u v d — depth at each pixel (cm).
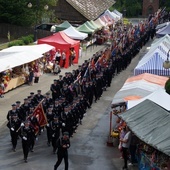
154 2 9712
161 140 1413
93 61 3172
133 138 1764
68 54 3828
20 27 5475
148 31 5612
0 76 2880
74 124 2105
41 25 5534
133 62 4262
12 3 5266
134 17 9719
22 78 3122
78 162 1823
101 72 3000
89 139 2114
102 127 2308
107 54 3556
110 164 1817
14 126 1888
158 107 1684
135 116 1692
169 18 7475
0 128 2217
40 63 3500
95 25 5347
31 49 3412
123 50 4097
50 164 1792
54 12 5856
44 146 1994
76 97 2342
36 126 1953
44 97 2220
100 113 2577
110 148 2006
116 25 6662
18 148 1953
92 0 6512
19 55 3133
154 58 2794
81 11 5775
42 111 1975
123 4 9788
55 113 2014
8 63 2886
